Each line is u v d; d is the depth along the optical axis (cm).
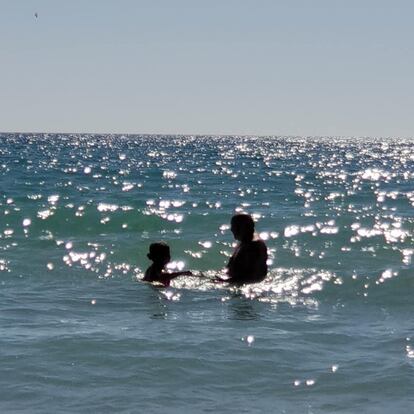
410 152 17112
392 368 952
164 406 803
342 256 1914
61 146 16362
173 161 9681
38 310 1293
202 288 1529
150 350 1018
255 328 1173
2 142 18838
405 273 1669
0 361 951
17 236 2225
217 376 913
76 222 2475
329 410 800
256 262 1588
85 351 1006
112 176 6025
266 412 790
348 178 6431
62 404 800
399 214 3027
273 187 5056
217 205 3466
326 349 1049
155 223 2494
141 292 1487
